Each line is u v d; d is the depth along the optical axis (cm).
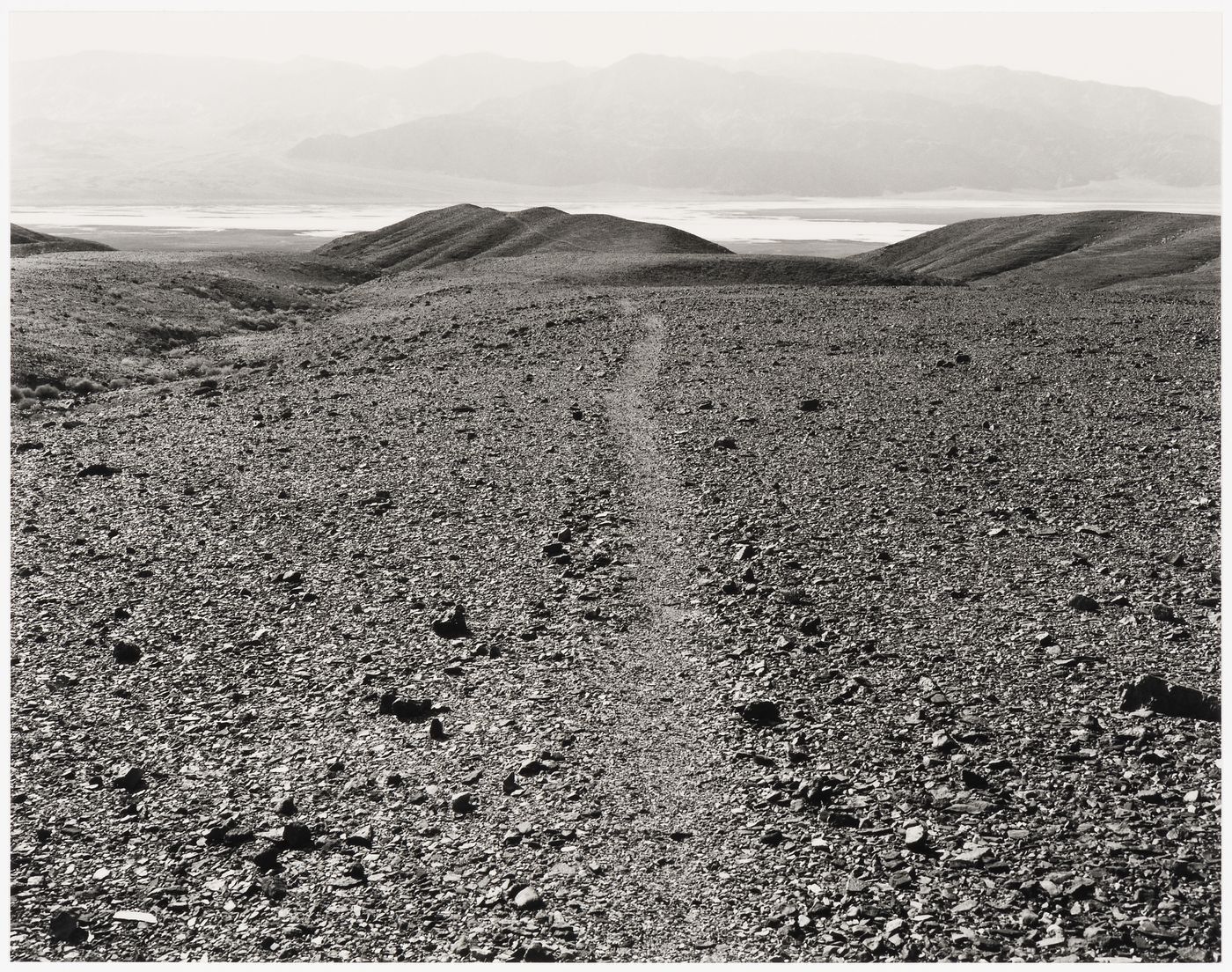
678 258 9762
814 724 1320
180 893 1070
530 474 2372
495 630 1620
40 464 2598
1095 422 2619
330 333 5116
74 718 1405
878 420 2714
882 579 1738
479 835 1140
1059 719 1304
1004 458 2355
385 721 1379
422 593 1767
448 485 2320
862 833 1107
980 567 1773
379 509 2188
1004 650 1487
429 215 17050
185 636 1638
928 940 948
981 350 3609
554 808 1177
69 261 7362
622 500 2162
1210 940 929
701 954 948
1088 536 1880
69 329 4747
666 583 1759
